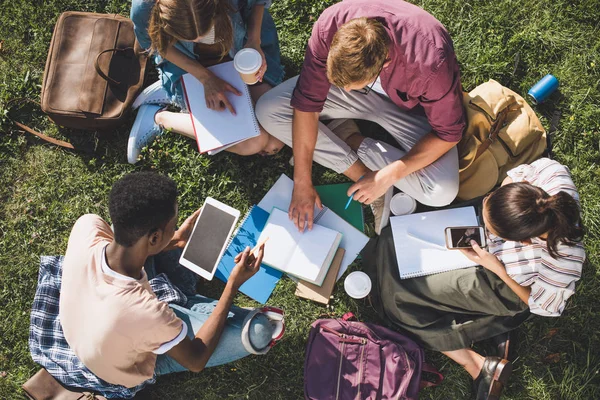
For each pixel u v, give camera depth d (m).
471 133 3.07
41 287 2.93
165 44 2.71
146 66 3.39
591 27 3.45
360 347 2.98
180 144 3.40
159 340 2.30
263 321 2.73
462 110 2.66
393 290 3.01
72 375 2.84
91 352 2.38
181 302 2.91
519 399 3.08
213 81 3.04
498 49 3.43
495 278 2.85
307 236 3.11
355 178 3.17
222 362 2.86
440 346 2.98
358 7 2.45
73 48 3.30
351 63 2.11
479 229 2.87
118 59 3.29
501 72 3.41
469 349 3.01
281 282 3.23
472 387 3.06
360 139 3.21
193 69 3.02
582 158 3.32
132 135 3.35
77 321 2.38
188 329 2.77
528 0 3.47
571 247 2.51
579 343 3.11
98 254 2.30
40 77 3.55
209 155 3.40
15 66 3.57
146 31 2.81
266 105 3.05
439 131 2.71
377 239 3.21
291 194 3.30
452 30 3.50
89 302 2.30
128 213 2.08
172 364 2.83
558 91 3.39
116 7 3.57
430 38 2.39
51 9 3.59
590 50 3.42
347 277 3.11
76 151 3.47
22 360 3.20
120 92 3.30
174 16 2.38
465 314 3.01
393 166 2.89
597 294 3.15
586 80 3.39
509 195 2.40
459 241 2.87
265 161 3.40
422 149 2.83
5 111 3.44
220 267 3.21
